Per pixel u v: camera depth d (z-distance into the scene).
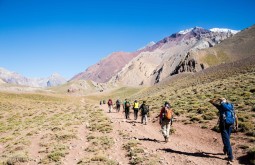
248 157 12.27
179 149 14.83
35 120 38.78
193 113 27.28
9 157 15.55
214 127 19.31
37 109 58.62
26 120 39.50
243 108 23.64
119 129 24.30
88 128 26.64
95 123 29.78
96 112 46.25
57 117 40.06
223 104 12.12
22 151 17.72
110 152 15.60
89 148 16.73
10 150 18.44
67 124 29.83
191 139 17.98
